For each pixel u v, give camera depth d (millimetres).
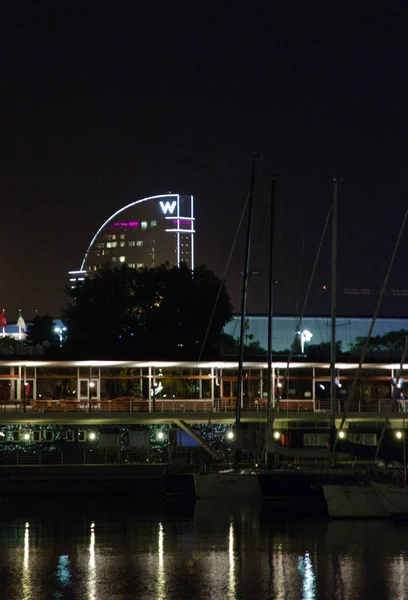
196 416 100125
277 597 51125
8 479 90750
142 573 56375
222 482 83312
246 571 56719
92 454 97188
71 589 52875
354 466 82125
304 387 110438
